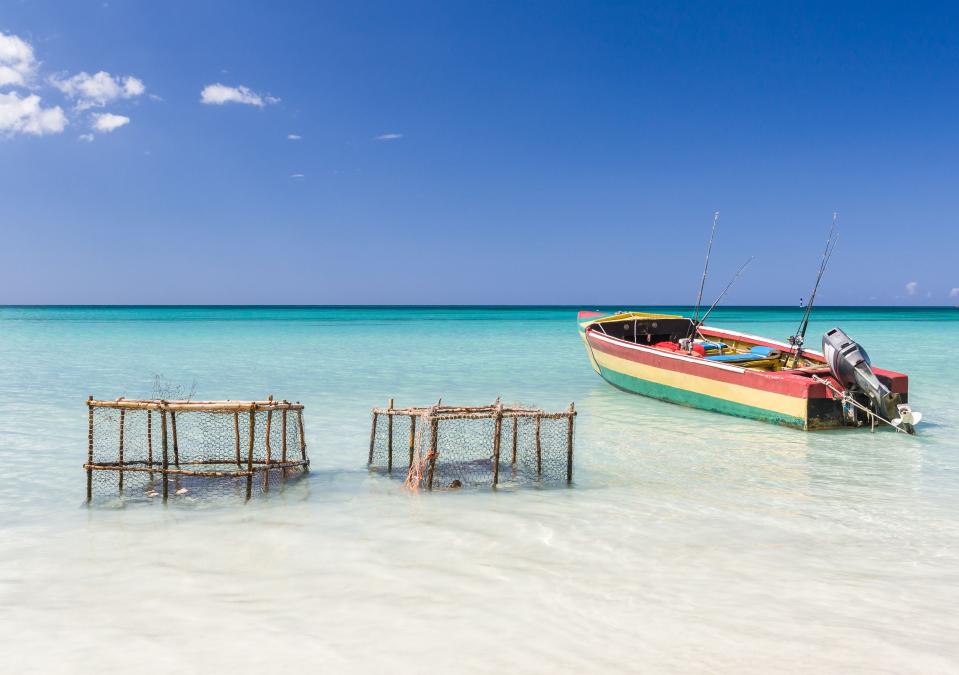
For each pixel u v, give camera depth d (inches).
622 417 565.3
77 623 198.8
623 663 176.2
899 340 1630.2
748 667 174.7
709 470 393.7
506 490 348.2
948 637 191.3
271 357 1120.8
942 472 390.6
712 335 744.3
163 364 998.4
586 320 832.3
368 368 950.4
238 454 365.7
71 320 2962.6
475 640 187.9
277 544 266.5
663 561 249.4
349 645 185.0
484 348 1337.4
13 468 388.2
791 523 296.5
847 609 209.3
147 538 273.7
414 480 357.4
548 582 228.8
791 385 501.4
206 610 206.8
